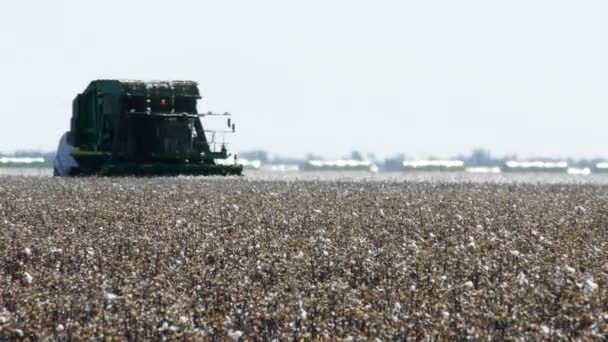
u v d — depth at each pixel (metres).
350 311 59.41
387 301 64.44
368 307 60.28
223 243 89.31
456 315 58.78
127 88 198.88
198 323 58.34
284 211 120.38
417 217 115.00
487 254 83.62
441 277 72.44
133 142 198.38
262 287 69.50
